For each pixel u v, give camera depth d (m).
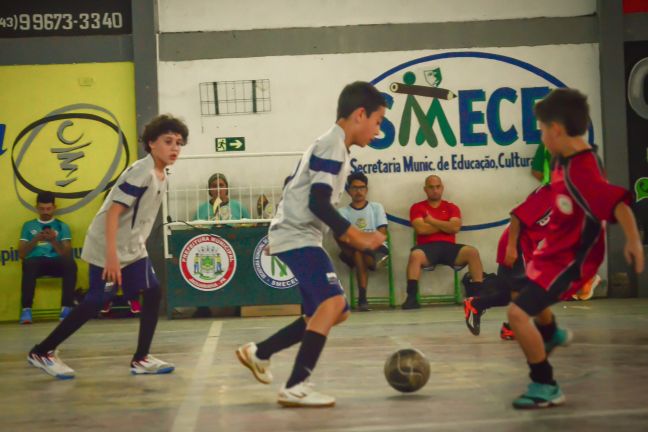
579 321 8.57
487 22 11.89
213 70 11.75
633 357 5.92
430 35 11.86
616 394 4.57
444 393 4.79
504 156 11.87
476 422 3.97
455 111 11.87
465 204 11.82
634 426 3.77
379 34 11.82
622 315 9.09
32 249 11.18
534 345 4.23
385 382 5.25
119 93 11.77
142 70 11.68
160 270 11.52
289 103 11.78
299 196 4.57
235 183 11.64
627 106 11.94
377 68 11.84
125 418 4.42
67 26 11.75
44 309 11.59
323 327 4.50
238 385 5.35
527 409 4.23
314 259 4.54
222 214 10.98
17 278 11.62
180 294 10.54
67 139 11.73
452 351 6.61
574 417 4.00
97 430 4.14
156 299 6.05
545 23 11.91
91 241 5.87
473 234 11.84
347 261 11.22
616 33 11.89
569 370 5.42
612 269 11.68
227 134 11.77
